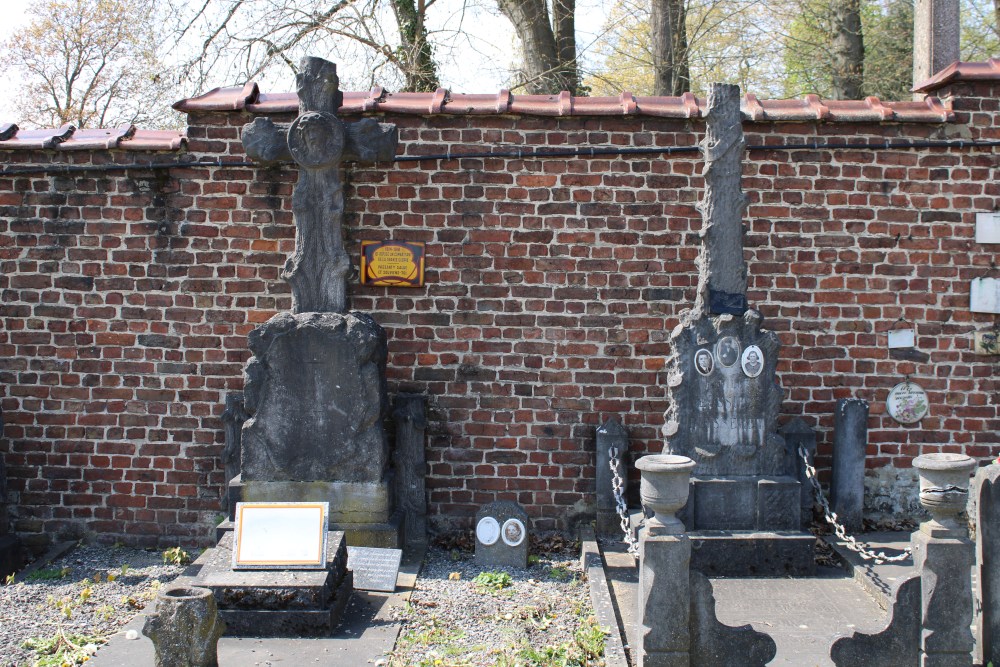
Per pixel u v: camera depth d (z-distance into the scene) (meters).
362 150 6.29
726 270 6.31
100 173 6.91
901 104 7.06
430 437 7.01
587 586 5.84
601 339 6.96
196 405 6.98
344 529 6.19
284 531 5.23
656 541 4.23
